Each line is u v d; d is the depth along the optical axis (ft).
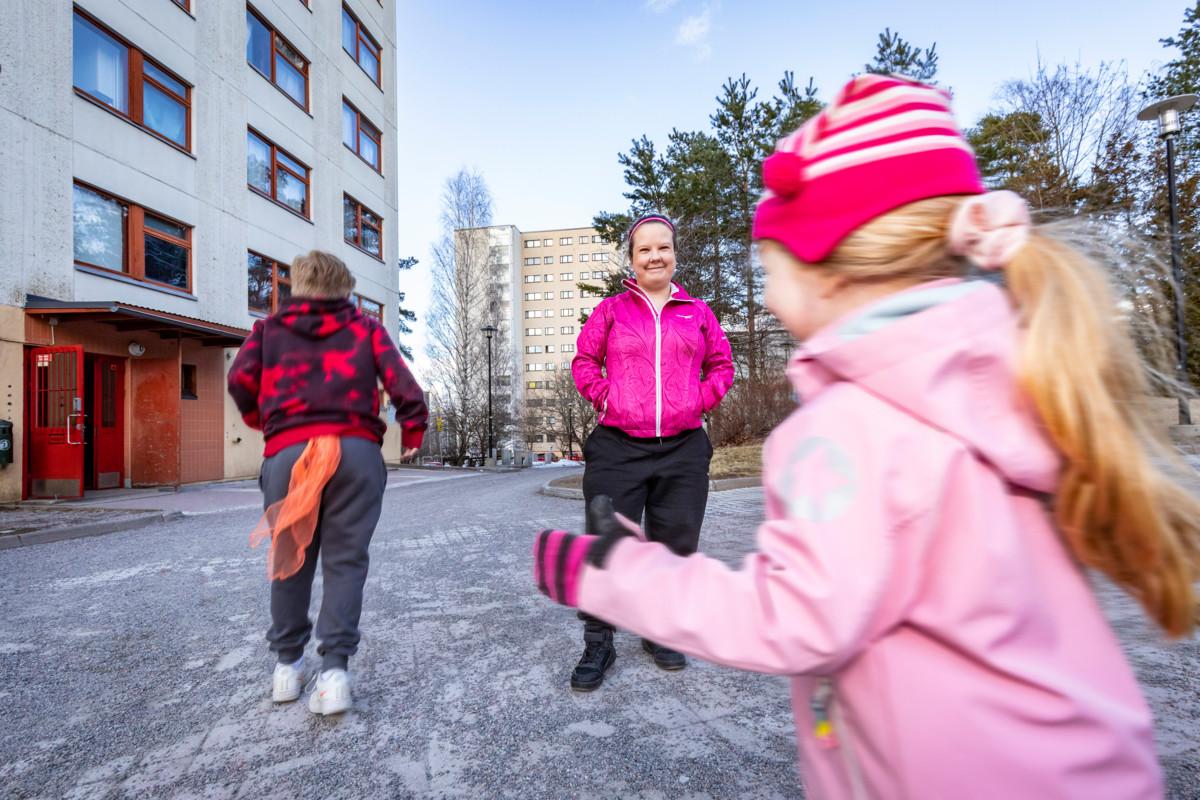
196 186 43.32
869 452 2.37
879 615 2.25
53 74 33.55
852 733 2.50
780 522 2.51
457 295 101.19
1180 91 60.03
